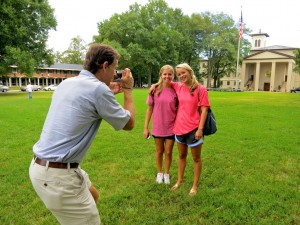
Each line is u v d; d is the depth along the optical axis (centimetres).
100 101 175
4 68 2844
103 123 894
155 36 4772
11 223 291
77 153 176
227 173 431
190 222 292
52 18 3262
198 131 340
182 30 5453
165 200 342
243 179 405
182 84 363
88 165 472
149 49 4916
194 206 326
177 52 5094
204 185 385
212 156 523
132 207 325
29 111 1220
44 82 7019
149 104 405
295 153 542
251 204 327
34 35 3178
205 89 345
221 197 346
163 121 381
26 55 2794
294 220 293
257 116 1100
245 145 608
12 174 426
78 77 184
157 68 5234
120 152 550
